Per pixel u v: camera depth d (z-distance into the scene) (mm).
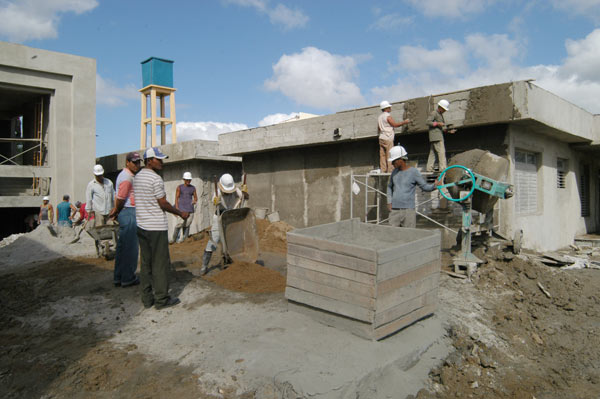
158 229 5141
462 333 5090
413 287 4559
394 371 3875
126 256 6102
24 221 18359
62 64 16906
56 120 16922
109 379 3637
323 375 3537
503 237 8656
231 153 13484
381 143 9062
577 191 13844
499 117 7855
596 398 4285
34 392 3467
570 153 12992
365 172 10625
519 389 4379
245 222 7480
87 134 17484
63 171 17016
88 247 9953
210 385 3490
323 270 4469
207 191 15461
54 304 5578
